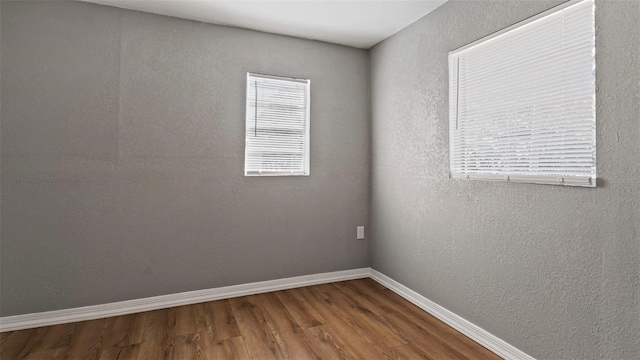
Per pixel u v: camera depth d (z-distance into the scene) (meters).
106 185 2.70
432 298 2.78
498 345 2.20
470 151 2.44
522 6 2.04
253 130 3.20
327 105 3.49
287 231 3.32
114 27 2.71
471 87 2.44
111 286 2.73
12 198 2.47
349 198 3.59
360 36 3.34
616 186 1.61
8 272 2.47
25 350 2.21
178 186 2.92
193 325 2.56
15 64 2.46
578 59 1.78
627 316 1.57
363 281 3.56
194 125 2.96
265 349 2.24
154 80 2.83
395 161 3.26
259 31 3.20
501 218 2.19
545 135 1.94
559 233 1.85
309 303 2.97
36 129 2.52
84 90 2.63
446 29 2.63
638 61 1.53
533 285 1.99
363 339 2.37
